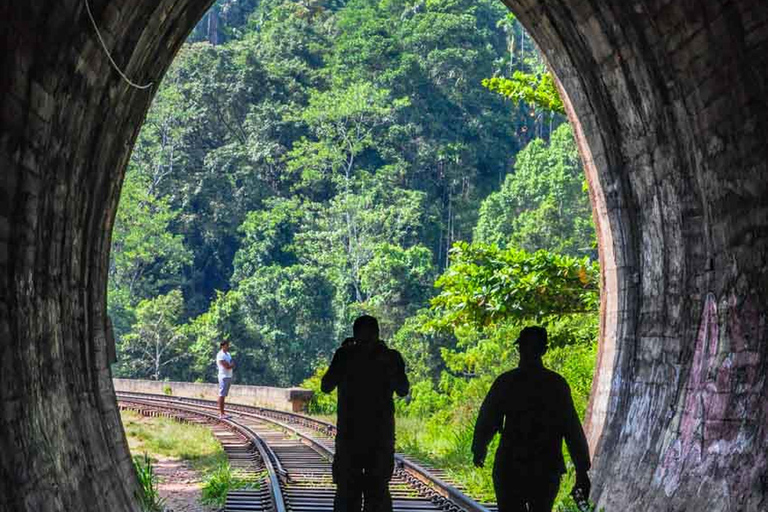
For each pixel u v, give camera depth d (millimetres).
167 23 16703
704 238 15789
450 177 186000
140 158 180000
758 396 13680
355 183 173375
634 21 15758
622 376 19250
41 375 12945
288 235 165000
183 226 176750
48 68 11828
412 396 60062
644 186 18078
